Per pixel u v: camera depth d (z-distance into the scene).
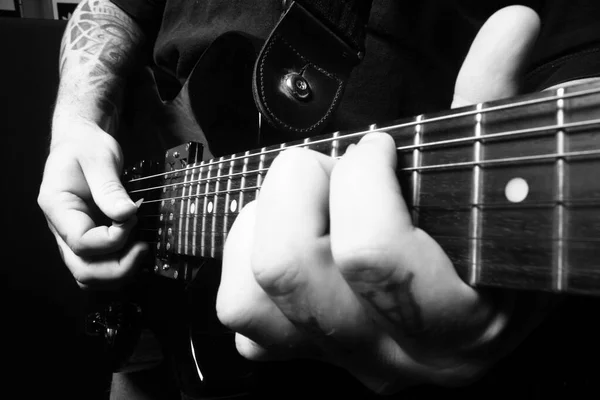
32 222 0.80
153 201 0.41
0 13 1.02
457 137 0.19
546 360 0.23
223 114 0.41
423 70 0.40
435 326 0.19
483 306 0.19
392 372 0.21
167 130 0.46
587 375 0.22
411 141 0.20
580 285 0.15
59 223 0.44
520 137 0.17
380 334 0.20
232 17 0.47
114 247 0.43
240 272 0.22
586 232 0.15
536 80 0.31
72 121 0.49
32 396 0.77
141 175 0.45
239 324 0.22
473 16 0.39
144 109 0.51
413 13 0.39
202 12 0.50
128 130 0.53
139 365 0.47
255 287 0.22
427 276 0.18
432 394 0.26
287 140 0.37
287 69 0.34
